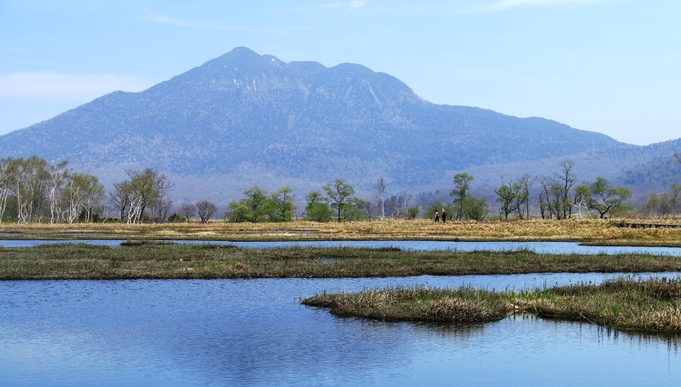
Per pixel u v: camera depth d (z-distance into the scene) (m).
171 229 106.38
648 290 33.50
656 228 90.69
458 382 20.62
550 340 25.42
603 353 23.77
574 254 54.56
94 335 26.27
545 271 46.12
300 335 26.17
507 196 164.62
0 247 58.59
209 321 28.67
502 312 29.75
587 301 30.28
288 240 79.38
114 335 26.23
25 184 152.38
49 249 56.56
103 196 168.50
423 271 44.62
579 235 87.81
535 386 20.27
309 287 38.06
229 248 59.34
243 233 92.06
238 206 162.75
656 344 25.03
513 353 23.73
